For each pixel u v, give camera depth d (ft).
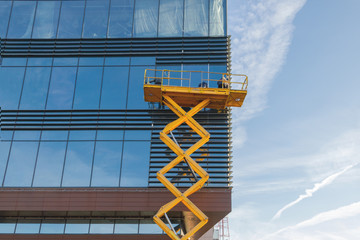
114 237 79.46
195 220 82.89
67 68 91.56
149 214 80.28
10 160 83.25
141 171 81.15
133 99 87.76
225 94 80.12
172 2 97.19
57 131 85.66
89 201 79.10
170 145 75.25
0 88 89.81
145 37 93.86
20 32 95.71
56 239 79.71
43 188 80.64
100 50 93.04
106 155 82.94
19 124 86.38
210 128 84.64
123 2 97.91
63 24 96.27
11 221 82.07
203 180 72.74
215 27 94.53
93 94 88.69
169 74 86.63
